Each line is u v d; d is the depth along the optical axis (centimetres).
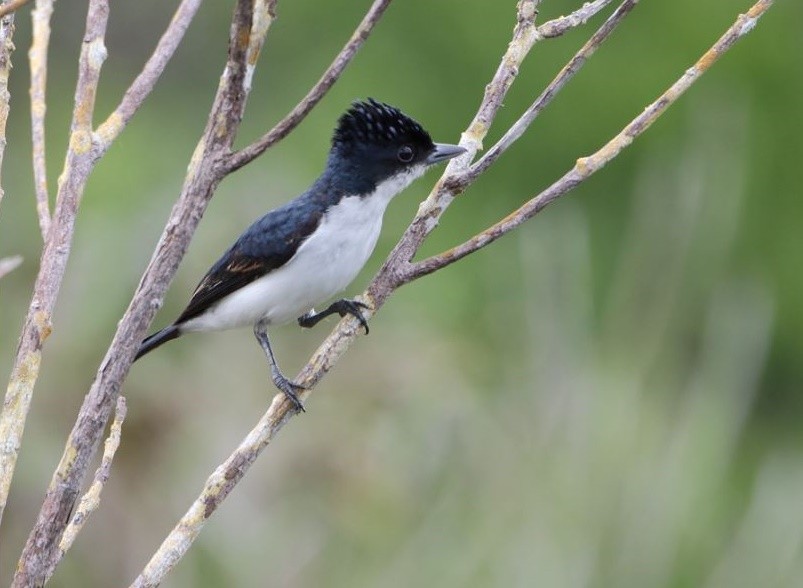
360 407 1290
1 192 551
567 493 1188
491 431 1269
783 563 1243
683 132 2144
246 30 499
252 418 1251
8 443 505
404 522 1240
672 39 2261
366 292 653
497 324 1641
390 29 2341
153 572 546
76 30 3094
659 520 1202
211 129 512
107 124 545
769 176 2277
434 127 2288
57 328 1248
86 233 1361
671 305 1387
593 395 1239
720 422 1327
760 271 2211
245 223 1321
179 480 1205
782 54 2244
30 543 497
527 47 690
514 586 1153
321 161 2258
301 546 1215
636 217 1572
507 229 633
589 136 2227
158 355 1269
